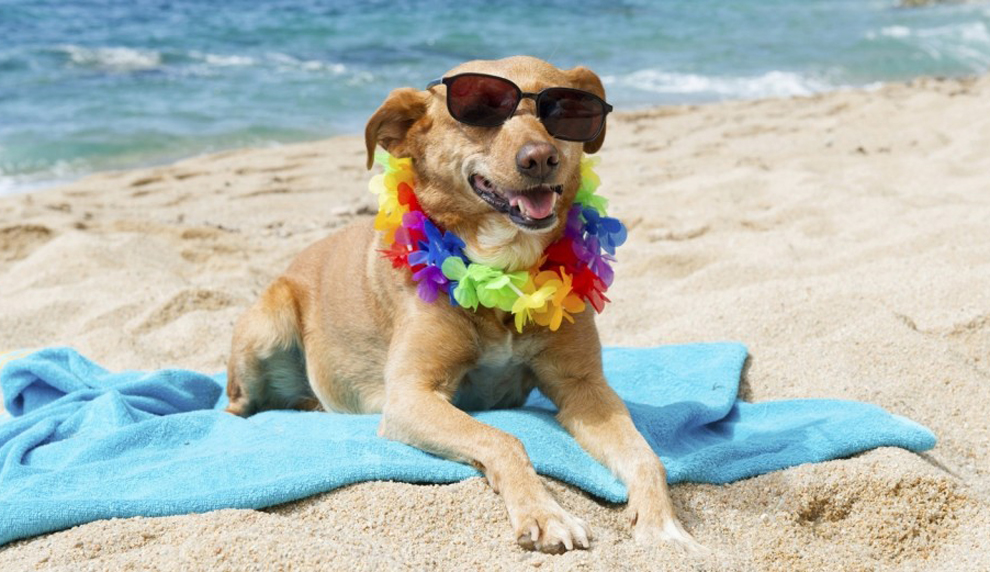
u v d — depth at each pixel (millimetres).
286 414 4379
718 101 14719
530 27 21547
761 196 8461
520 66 4008
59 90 14977
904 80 16062
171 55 17906
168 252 7629
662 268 6645
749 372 4812
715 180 8984
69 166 11141
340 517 3291
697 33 21016
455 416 3639
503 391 4246
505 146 3695
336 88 15570
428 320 3918
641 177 9531
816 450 3707
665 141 11430
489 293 3781
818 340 5008
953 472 3816
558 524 3133
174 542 3141
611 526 3352
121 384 4797
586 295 3941
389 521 3248
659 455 3779
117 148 11898
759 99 14148
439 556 3076
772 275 6219
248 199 9562
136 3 25422
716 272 6312
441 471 3494
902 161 9234
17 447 4055
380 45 19188
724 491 3572
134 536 3209
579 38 20156
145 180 10344
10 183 10430
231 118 13531
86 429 4258
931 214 7047
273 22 22141
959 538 3326
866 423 3830
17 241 7910
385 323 4250
